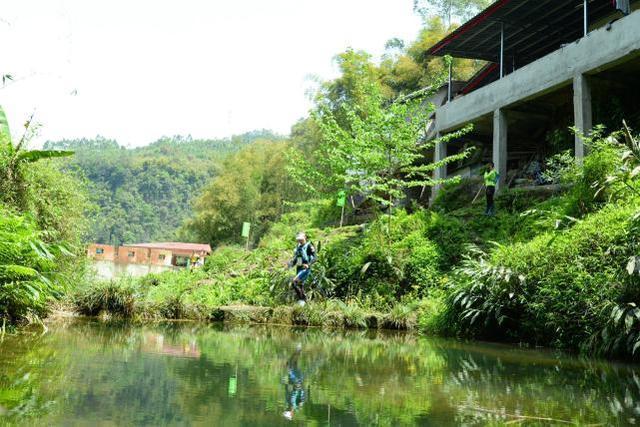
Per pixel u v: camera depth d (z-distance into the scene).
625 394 3.80
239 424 2.49
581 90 13.84
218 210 47.00
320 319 10.59
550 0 15.88
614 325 6.31
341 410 2.91
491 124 20.03
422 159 24.52
